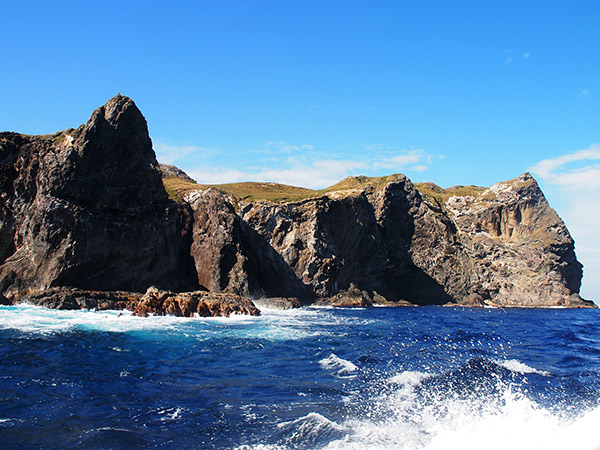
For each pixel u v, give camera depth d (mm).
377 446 11047
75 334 28266
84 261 47125
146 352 23766
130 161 52094
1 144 50188
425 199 106000
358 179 116375
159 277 55000
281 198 81938
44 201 46312
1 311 36625
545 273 102438
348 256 83000
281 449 11000
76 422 12930
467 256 98562
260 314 47219
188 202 66188
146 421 13102
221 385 17375
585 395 15977
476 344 29984
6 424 12578
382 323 45125
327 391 16328
